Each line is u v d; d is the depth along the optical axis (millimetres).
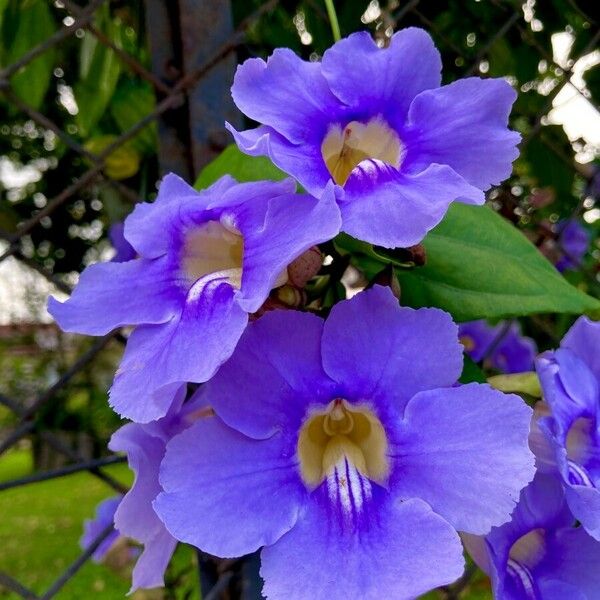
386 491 139
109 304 161
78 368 209
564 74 319
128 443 159
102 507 329
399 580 126
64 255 763
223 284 153
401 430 142
